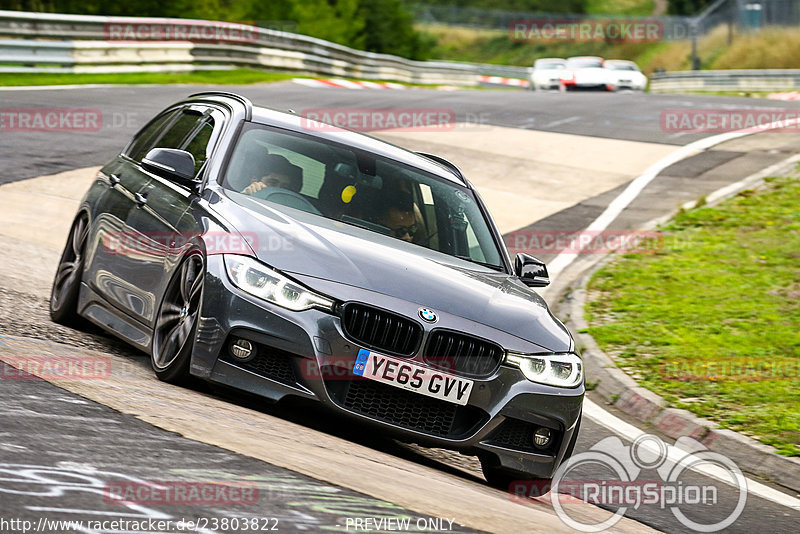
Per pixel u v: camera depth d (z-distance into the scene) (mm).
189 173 16453
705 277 33812
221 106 18812
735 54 171125
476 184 44938
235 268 14133
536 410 14578
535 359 14672
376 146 18766
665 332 28125
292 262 14250
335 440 13773
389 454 14477
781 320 29391
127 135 46875
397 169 18172
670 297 31625
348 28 165250
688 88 127500
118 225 17812
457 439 14156
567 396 14914
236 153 16922
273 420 13836
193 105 19766
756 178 48031
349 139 18547
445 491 12188
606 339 27250
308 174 17000
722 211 42125
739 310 30312
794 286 32844
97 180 20125
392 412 13984
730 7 181125
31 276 23516
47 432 10281
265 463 10719
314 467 11086
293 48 93875
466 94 79000
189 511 8586
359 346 13750
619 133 58781
